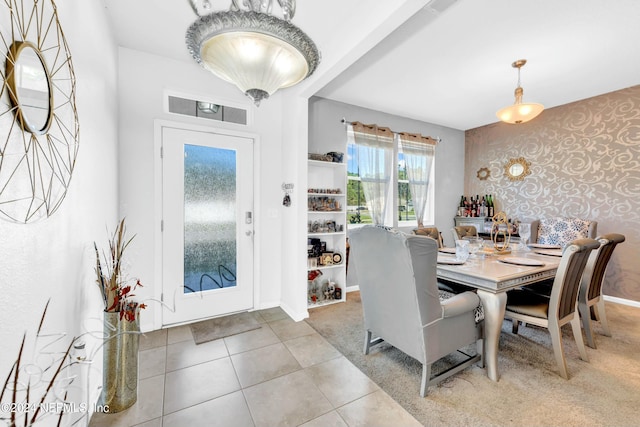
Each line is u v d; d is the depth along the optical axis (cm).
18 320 85
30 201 92
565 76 303
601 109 351
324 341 240
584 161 366
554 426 148
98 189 175
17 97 83
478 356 201
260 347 229
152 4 195
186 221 274
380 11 174
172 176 266
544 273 213
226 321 280
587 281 226
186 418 153
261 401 166
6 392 80
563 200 386
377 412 158
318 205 340
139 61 251
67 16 128
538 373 194
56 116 111
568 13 205
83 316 144
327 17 209
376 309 200
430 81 316
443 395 172
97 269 158
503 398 169
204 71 279
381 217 399
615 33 228
